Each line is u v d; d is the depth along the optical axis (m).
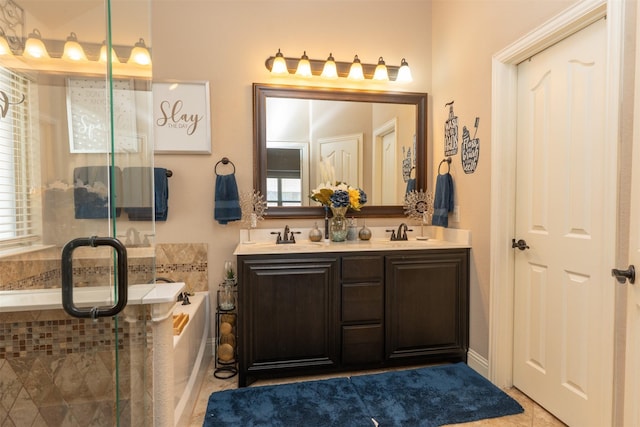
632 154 1.31
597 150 1.55
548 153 1.82
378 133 2.77
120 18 1.15
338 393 2.02
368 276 2.23
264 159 2.60
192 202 2.54
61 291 1.08
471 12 2.31
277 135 2.63
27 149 1.09
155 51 2.49
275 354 2.14
